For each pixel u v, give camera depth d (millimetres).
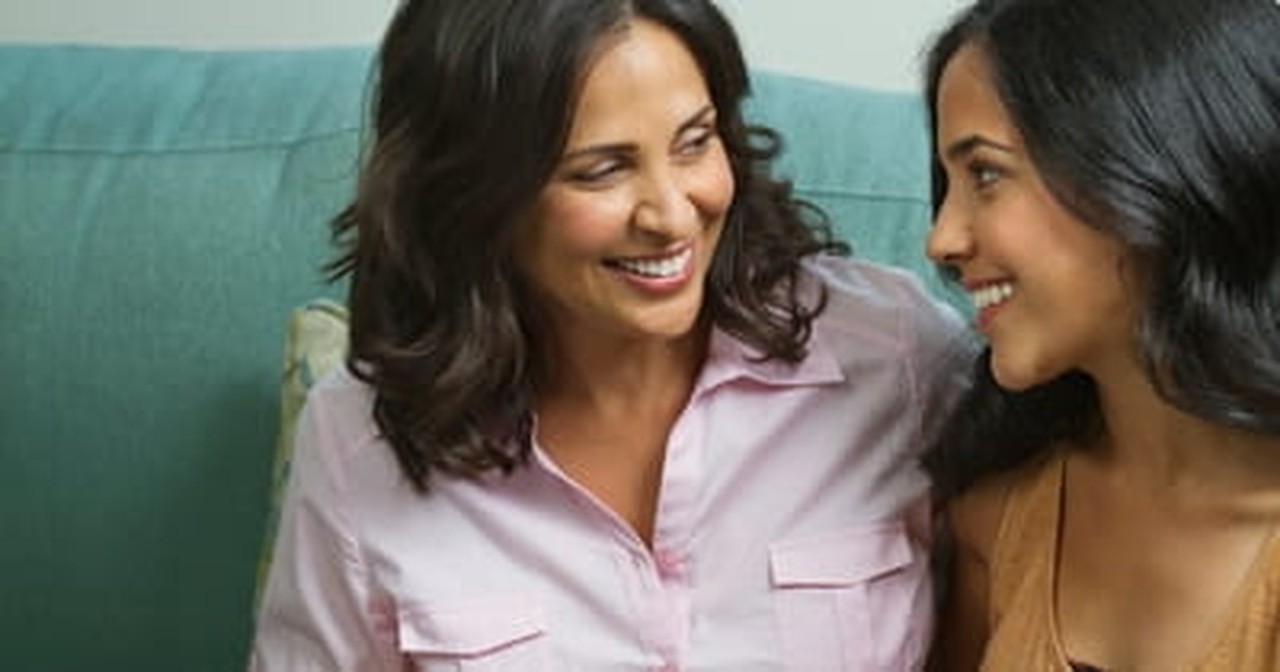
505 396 1360
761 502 1388
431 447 1359
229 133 1767
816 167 1643
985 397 1329
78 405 1760
